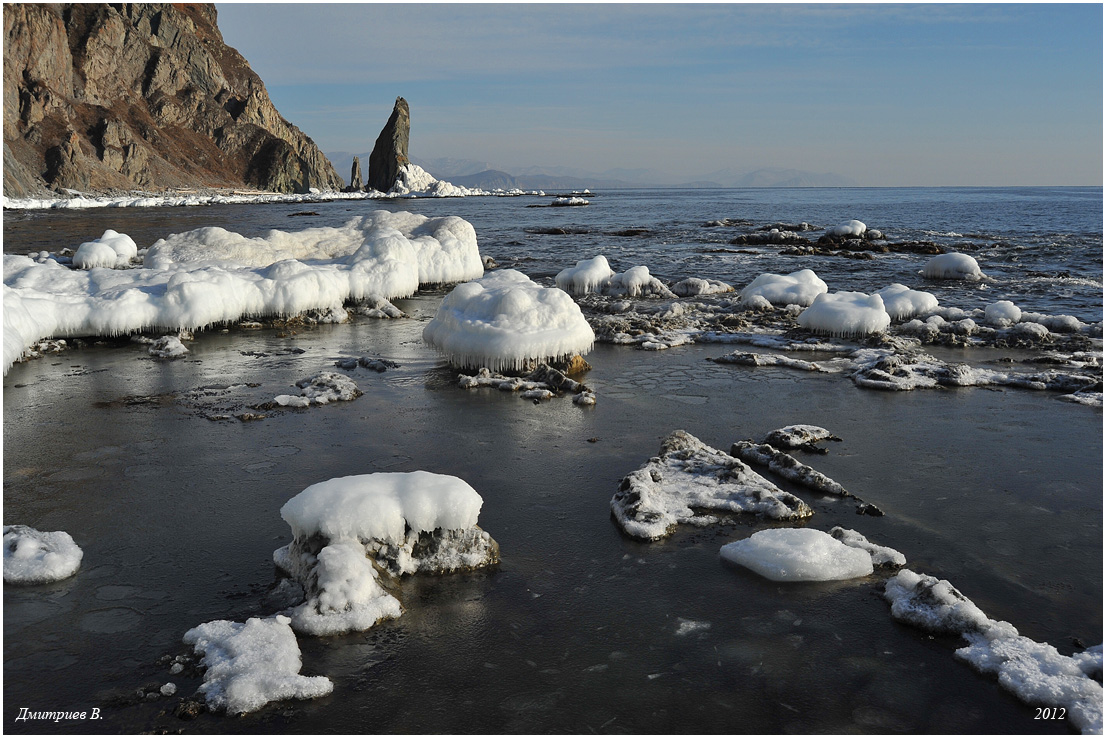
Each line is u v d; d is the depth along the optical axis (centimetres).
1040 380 1174
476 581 593
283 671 475
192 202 7825
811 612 556
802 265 2638
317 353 1328
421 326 1583
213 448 859
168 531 666
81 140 9888
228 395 1066
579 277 2061
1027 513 718
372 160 13388
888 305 1677
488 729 438
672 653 508
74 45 11475
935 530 682
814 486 766
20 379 1138
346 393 1059
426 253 2119
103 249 2169
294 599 558
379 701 460
